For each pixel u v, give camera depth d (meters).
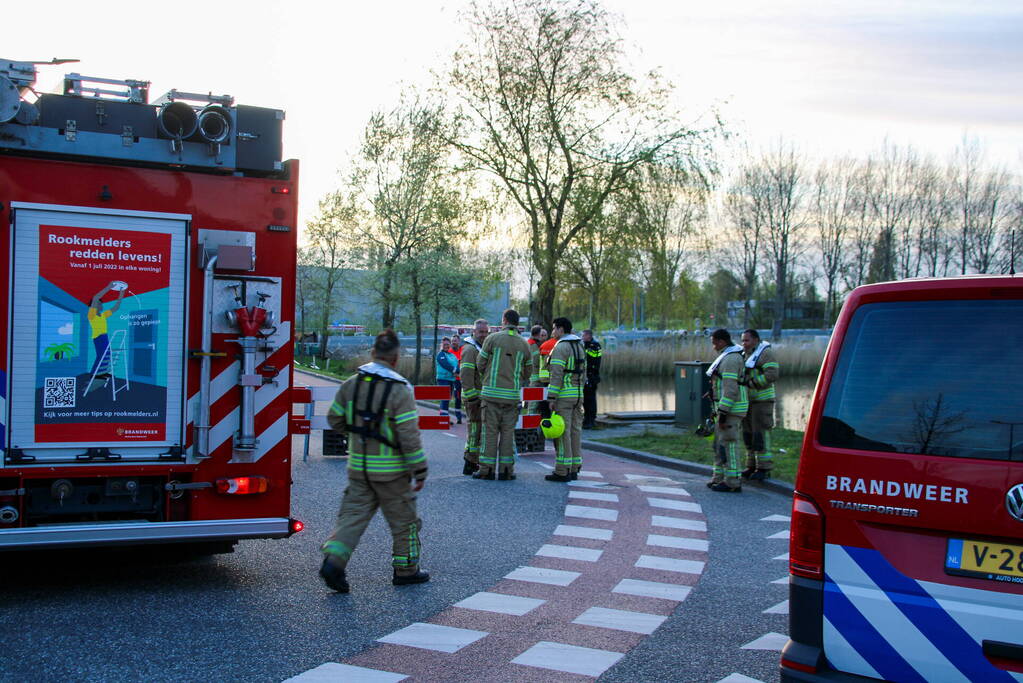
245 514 6.29
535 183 23.70
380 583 6.80
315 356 37.81
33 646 5.25
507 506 9.82
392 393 6.41
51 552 7.28
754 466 11.70
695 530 8.95
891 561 3.64
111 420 5.96
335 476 11.35
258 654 5.21
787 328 72.81
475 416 11.72
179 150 6.06
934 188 53.97
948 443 3.58
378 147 32.56
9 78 5.70
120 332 5.98
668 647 5.52
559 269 24.67
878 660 3.65
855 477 3.73
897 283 3.82
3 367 5.70
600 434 16.38
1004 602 3.41
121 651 5.20
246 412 6.23
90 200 5.89
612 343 33.91
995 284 3.61
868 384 3.80
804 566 3.81
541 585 6.89
